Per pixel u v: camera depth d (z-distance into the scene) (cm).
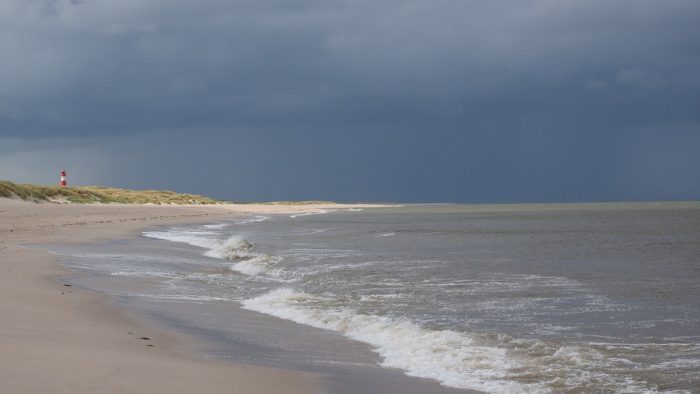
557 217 9462
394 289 1953
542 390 935
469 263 2730
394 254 3145
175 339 1216
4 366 877
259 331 1337
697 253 3269
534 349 1169
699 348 1195
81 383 825
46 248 2941
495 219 8862
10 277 1884
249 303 1689
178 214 8438
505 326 1409
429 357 1111
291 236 4684
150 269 2362
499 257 3027
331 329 1372
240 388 879
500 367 1052
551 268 2561
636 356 1130
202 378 913
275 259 2752
